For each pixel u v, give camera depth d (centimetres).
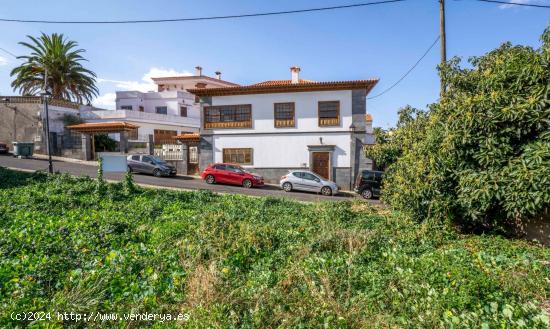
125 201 1052
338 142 2066
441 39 1231
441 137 731
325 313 381
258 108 2162
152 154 2423
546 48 646
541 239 666
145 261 507
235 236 630
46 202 894
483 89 695
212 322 359
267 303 400
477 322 355
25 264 468
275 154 2145
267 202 1127
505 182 599
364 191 1678
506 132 626
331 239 637
